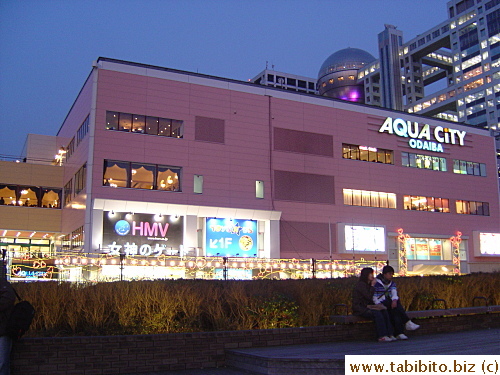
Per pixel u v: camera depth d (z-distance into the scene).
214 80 48.62
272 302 14.02
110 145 43.19
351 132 55.47
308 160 51.97
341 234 52.19
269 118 50.66
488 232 63.69
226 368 11.73
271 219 48.59
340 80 156.62
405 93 143.62
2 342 9.56
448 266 59.28
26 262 42.56
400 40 144.12
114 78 44.34
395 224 56.50
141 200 43.31
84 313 12.75
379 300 13.32
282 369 10.09
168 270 43.25
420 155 60.66
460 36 133.00
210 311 13.62
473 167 65.12
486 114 124.19
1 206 50.19
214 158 47.12
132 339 11.29
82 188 44.00
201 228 46.38
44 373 10.50
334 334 13.39
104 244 41.41
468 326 15.96
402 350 10.85
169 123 45.94
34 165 52.53
